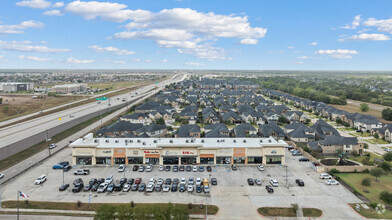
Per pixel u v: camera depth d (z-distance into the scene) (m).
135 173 68.00
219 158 74.12
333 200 54.97
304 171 70.31
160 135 107.62
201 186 61.00
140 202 53.44
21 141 99.12
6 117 147.50
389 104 192.50
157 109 149.25
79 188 58.41
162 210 42.97
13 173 68.44
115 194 56.91
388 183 63.53
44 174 67.06
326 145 86.25
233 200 54.69
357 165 75.25
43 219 47.59
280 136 102.94
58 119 141.12
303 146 89.06
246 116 137.62
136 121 129.50
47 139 98.69
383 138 106.38
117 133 108.06
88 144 73.50
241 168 71.88
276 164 74.56
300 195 57.00
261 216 49.00
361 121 122.56
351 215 49.50
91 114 155.25
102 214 42.16
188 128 106.94
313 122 141.50
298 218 48.47
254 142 77.88
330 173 68.19
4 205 51.97
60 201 53.69
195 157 73.81
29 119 141.75
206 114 141.12
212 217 48.44
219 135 92.62
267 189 58.84
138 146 73.94
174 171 68.94
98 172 68.56
